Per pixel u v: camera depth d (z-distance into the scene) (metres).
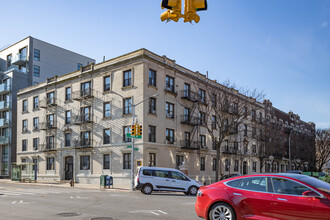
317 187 7.15
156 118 32.75
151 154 31.75
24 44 53.88
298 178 7.48
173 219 9.80
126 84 33.44
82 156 36.97
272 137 47.53
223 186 8.25
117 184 32.50
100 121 35.28
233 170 44.81
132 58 32.78
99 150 34.84
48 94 42.91
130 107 32.53
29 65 52.44
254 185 7.86
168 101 34.66
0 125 50.28
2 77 53.28
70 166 38.59
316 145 63.56
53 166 40.44
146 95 31.83
